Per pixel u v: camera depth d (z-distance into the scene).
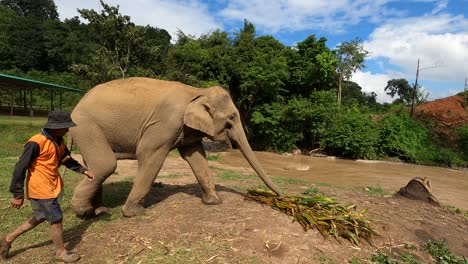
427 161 20.97
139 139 4.78
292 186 7.60
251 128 23.58
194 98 4.83
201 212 4.73
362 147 20.72
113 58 18.81
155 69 23.98
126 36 18.34
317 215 4.72
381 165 18.94
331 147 22.09
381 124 22.83
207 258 3.65
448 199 10.00
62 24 57.62
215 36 25.08
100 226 4.50
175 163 12.36
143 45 19.61
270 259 3.74
